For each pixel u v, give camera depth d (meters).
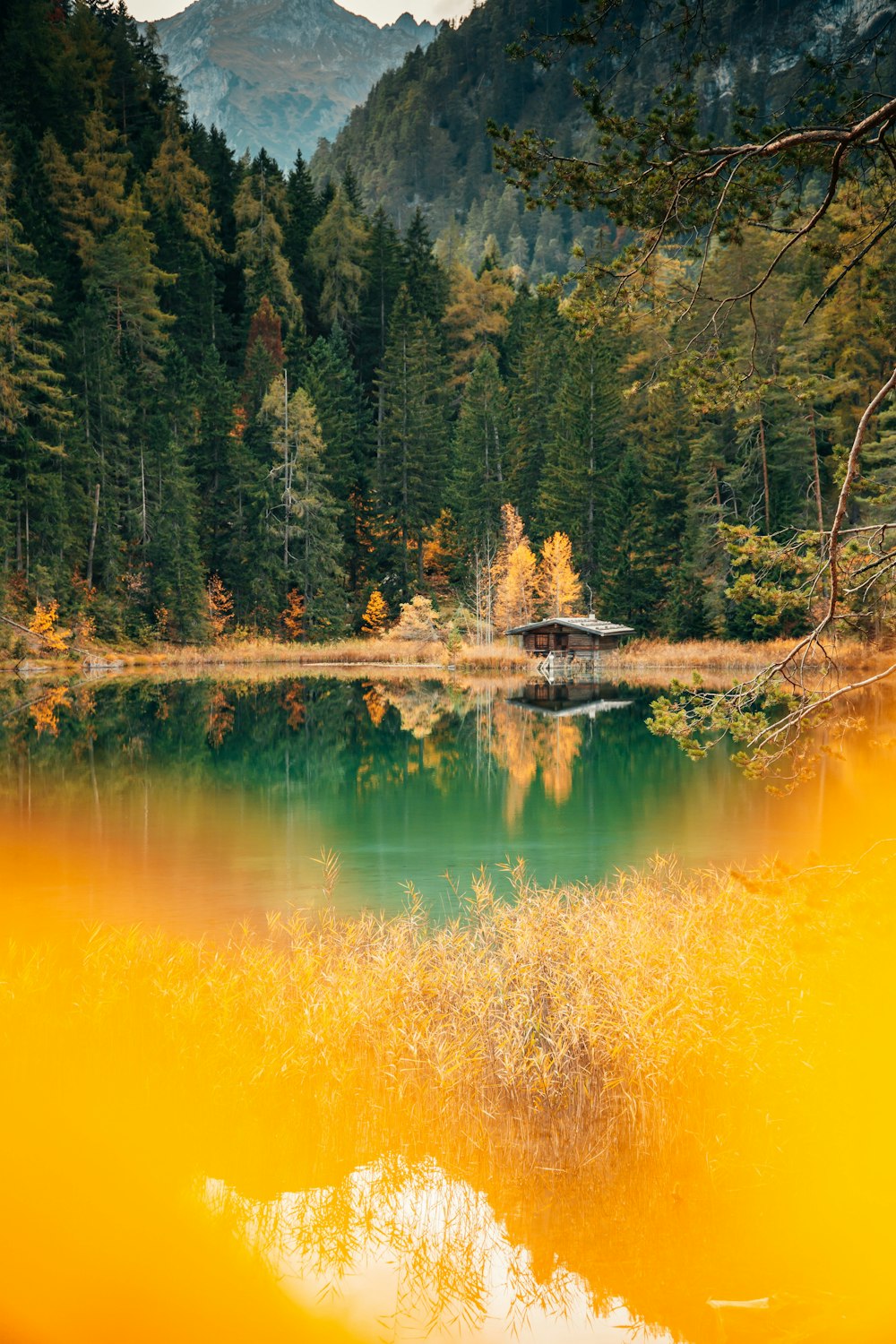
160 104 115.44
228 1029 7.13
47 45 94.62
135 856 14.98
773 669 7.98
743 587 8.00
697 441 61.69
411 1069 6.73
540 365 84.31
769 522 58.09
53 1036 7.09
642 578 66.25
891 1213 5.43
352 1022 7.10
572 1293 4.85
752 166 7.41
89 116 90.25
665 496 69.25
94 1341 4.50
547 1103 6.55
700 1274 4.98
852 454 7.30
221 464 75.19
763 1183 5.77
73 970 8.52
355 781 21.84
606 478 72.81
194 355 87.69
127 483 70.44
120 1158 5.88
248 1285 4.93
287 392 79.94
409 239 111.31
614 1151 6.17
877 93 7.10
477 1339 4.57
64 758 24.94
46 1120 6.20
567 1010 7.14
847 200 7.50
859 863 7.43
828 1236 5.27
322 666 64.56
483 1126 6.43
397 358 81.44
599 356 72.38
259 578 73.44
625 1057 6.72
